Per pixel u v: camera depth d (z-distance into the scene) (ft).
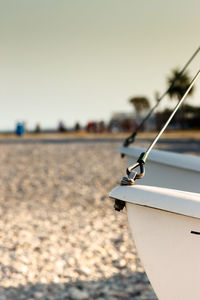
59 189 41.57
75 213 31.63
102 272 20.58
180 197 11.23
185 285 12.12
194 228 11.43
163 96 18.76
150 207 11.36
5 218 29.94
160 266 12.22
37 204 34.81
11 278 19.76
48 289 18.75
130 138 19.16
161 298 12.61
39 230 26.99
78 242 24.68
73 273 20.36
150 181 17.19
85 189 41.34
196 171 15.69
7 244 24.11
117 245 24.18
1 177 49.42
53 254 22.68
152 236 11.98
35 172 53.31
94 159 66.54
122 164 59.88
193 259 11.75
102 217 30.40
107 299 17.92
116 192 11.73
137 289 18.85
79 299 17.90
